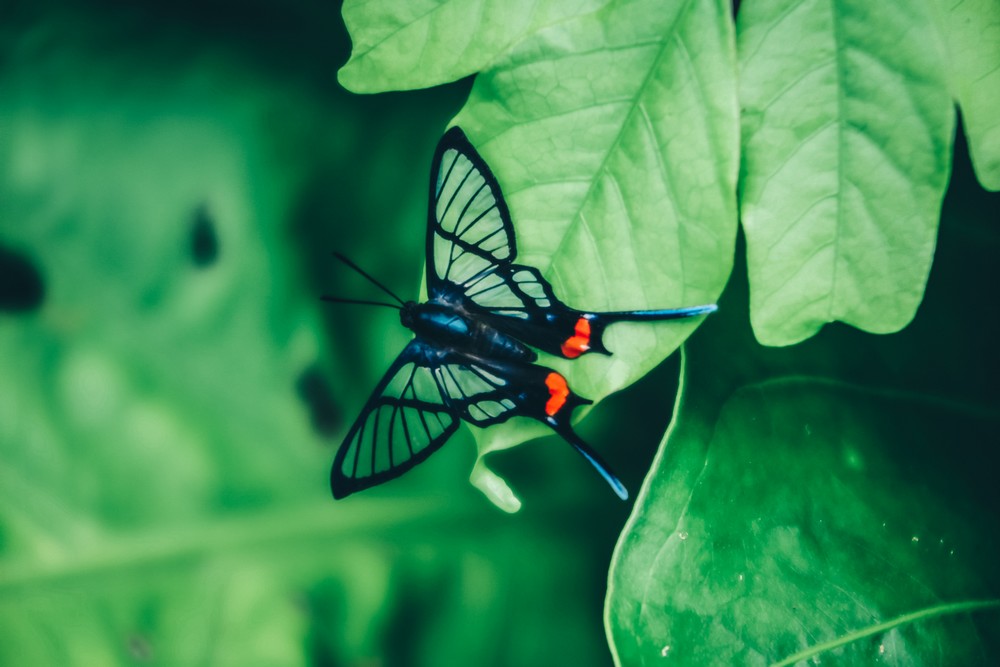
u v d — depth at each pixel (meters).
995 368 0.22
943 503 0.22
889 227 0.20
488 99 0.21
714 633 0.21
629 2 0.20
